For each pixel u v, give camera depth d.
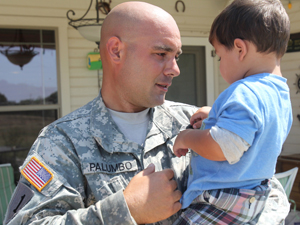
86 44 3.96
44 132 1.25
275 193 1.37
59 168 1.17
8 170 3.14
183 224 1.16
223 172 1.09
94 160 1.22
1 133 3.69
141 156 1.31
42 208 1.09
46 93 3.88
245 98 1.00
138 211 1.04
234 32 1.14
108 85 1.37
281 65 4.37
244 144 0.96
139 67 1.25
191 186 1.16
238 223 1.10
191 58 4.61
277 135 1.05
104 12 3.94
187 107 1.65
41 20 3.76
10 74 3.73
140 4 1.30
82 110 1.36
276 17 1.10
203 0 4.50
